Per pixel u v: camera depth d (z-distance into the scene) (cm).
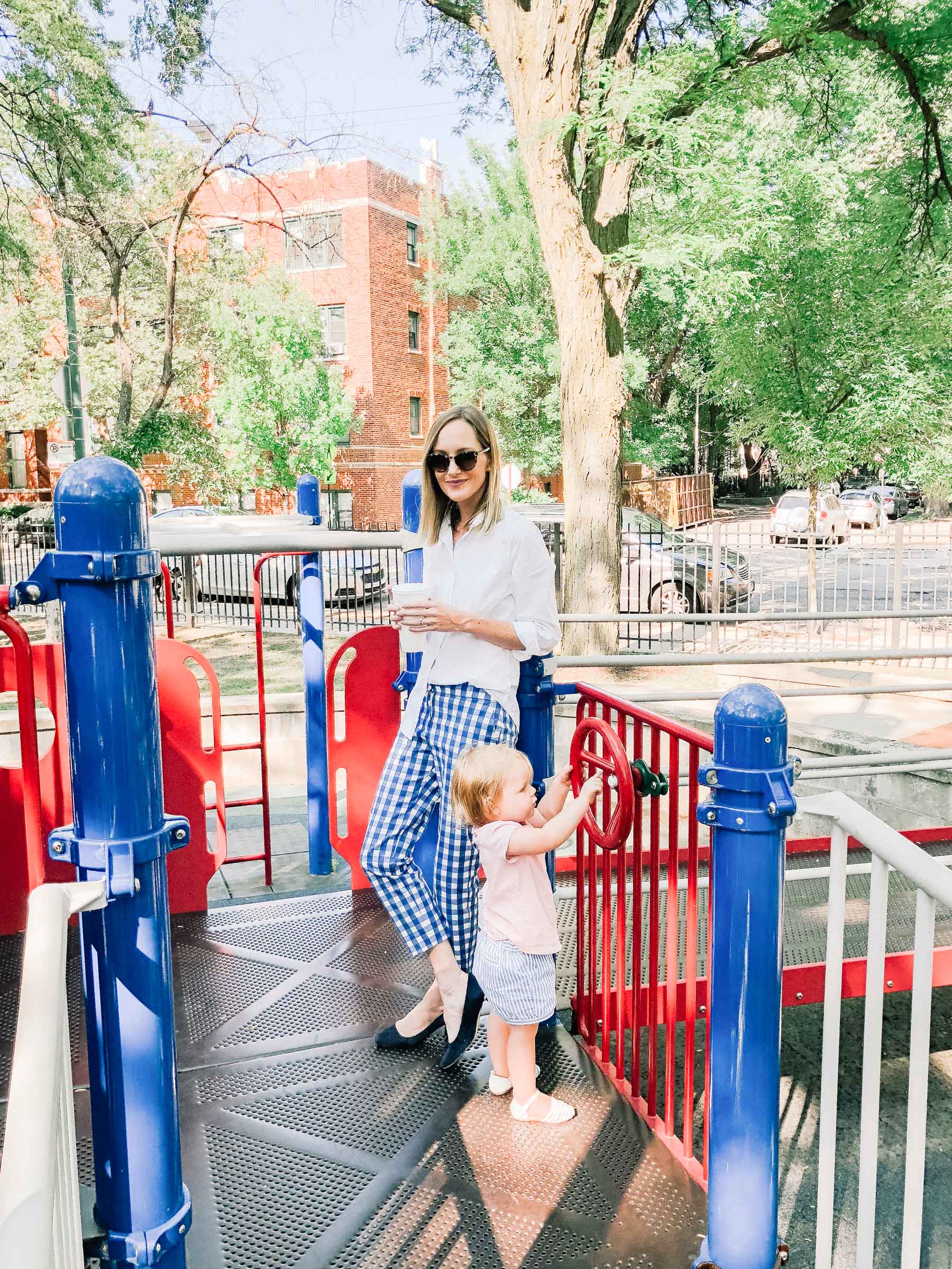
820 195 1196
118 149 1762
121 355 2134
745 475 4759
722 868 193
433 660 282
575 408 1116
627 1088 272
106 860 154
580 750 290
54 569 152
